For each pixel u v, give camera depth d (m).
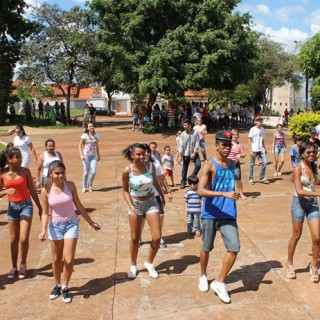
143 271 5.72
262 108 43.75
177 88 24.12
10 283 5.45
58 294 5.04
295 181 5.20
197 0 25.33
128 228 7.68
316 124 14.45
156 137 23.45
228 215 4.80
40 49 30.61
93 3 26.00
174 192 10.39
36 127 30.77
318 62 18.31
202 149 13.66
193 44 24.25
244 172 13.05
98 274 5.66
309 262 5.93
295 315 4.56
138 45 26.30
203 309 4.71
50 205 4.89
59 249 4.95
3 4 31.53
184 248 6.57
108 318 4.56
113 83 29.95
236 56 26.08
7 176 5.50
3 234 7.40
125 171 5.32
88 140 10.47
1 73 32.97
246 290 5.12
